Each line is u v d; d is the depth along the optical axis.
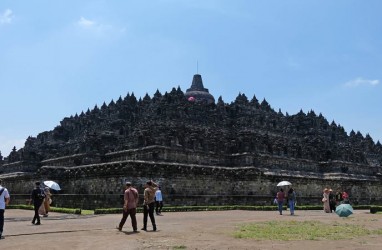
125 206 23.06
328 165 73.50
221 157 61.56
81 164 62.81
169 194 47.09
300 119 81.94
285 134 75.00
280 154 67.62
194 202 47.16
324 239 20.89
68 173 52.41
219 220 31.73
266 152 65.44
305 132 79.25
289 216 38.25
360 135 94.06
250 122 69.69
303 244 19.09
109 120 70.44
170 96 63.41
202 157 58.72
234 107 72.25
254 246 18.30
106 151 63.28
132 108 71.19
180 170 48.84
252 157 61.81
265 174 56.16
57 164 69.88
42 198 28.28
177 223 28.70
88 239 19.97
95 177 47.81
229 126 68.56
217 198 49.44
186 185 49.19
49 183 37.50
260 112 74.62
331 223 29.83
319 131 81.25
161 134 55.38
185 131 58.88
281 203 41.31
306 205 58.44
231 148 63.97
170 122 59.06
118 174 45.06
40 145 81.06
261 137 65.88
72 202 45.88
